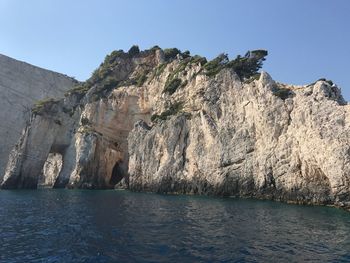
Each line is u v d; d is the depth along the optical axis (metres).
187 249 18.61
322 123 39.56
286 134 44.72
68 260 16.78
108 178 80.00
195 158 57.41
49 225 26.14
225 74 58.06
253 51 60.28
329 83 44.59
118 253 17.94
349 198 35.28
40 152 83.69
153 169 63.69
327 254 17.67
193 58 76.06
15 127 125.62
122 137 82.62
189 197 50.81
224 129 53.81
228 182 50.84
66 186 80.19
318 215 30.94
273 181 45.34
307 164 41.09
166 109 72.50
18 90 131.62
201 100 61.66
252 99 51.25
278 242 20.20
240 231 23.53
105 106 83.44
